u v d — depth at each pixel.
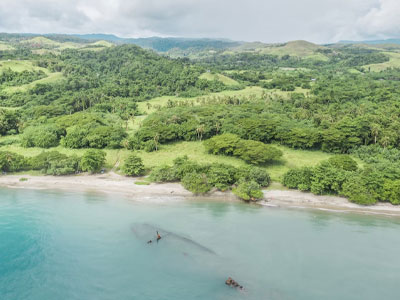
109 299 49.81
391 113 175.62
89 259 61.03
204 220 80.50
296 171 104.12
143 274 56.34
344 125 139.50
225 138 133.12
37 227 74.31
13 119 170.75
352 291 52.69
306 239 70.88
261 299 50.12
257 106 196.75
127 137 150.50
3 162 115.25
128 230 73.44
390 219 83.38
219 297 50.47
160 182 110.44
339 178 96.56
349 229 76.69
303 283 54.50
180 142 149.75
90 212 84.56
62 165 116.56
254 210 89.06
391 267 60.00
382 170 102.25
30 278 54.97
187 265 59.28
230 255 62.91
